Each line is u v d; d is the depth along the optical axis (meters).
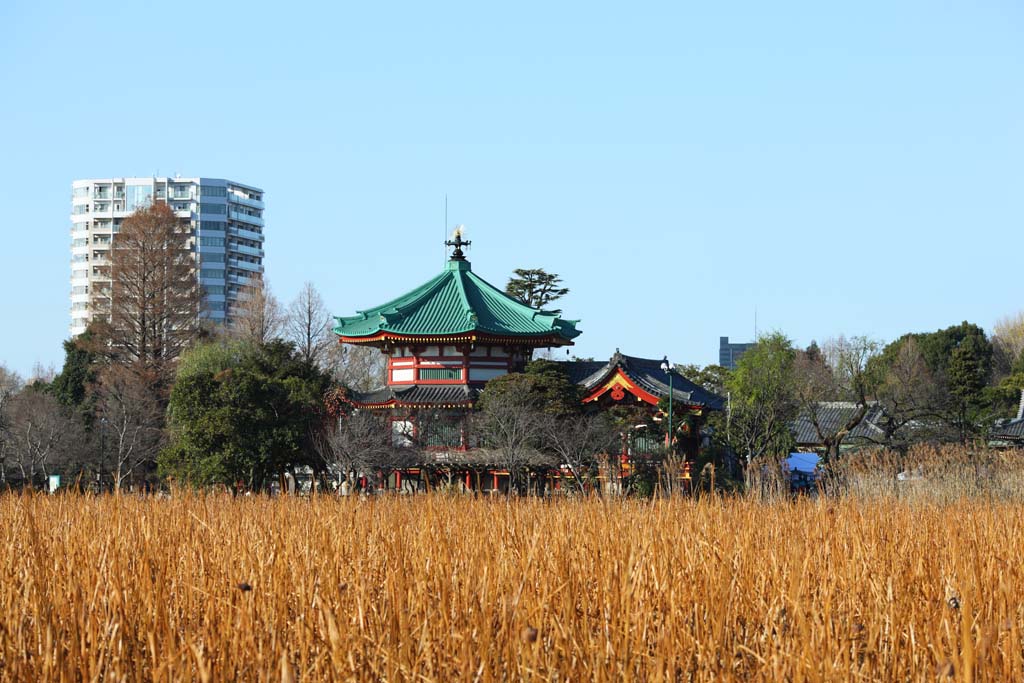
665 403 55.38
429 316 63.62
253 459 49.47
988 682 8.36
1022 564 13.26
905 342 104.81
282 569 11.06
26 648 9.19
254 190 174.25
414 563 11.86
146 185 166.50
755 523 17.53
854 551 13.79
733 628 10.22
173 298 88.56
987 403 82.94
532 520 16.55
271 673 8.30
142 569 10.82
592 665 8.89
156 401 72.81
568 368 63.84
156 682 7.99
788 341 69.31
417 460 53.78
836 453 67.50
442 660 9.04
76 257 169.50
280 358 59.28
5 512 17.80
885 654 9.64
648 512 20.78
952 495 34.84
